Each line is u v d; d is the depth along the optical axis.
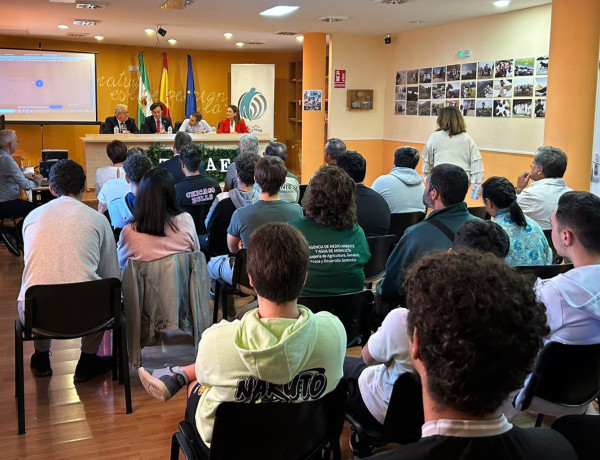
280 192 4.48
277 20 8.66
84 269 2.90
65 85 11.68
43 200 7.02
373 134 10.82
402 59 10.11
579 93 5.38
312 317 1.59
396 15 8.06
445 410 0.83
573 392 2.08
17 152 9.77
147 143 8.30
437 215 2.70
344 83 10.44
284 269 1.56
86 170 8.23
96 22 9.30
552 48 5.56
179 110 13.85
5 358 3.60
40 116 11.60
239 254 3.26
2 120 10.12
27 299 2.65
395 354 1.85
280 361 1.50
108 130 9.41
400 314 1.85
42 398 3.09
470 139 6.32
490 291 0.80
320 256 2.56
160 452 2.60
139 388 3.21
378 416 2.02
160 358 3.60
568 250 2.09
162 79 13.13
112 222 4.37
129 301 3.06
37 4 7.46
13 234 6.37
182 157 4.53
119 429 2.79
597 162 6.39
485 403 0.80
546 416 2.87
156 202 3.04
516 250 2.91
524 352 0.80
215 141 8.38
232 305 4.12
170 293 3.08
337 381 1.68
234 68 13.35
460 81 8.68
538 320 0.83
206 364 1.59
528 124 7.47
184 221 3.14
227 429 1.56
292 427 1.62
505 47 7.77
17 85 11.37
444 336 0.80
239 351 1.50
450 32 8.81
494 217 3.01
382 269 3.50
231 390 1.57
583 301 1.96
